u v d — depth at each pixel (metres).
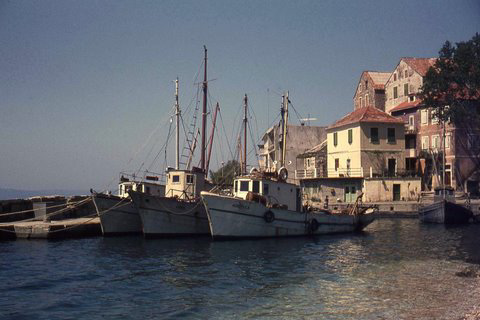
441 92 57.25
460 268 23.08
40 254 27.67
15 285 20.05
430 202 53.22
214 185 41.47
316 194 63.47
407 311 15.83
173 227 34.72
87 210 45.28
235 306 16.72
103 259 26.02
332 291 18.59
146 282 20.47
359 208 44.31
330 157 66.44
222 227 32.25
